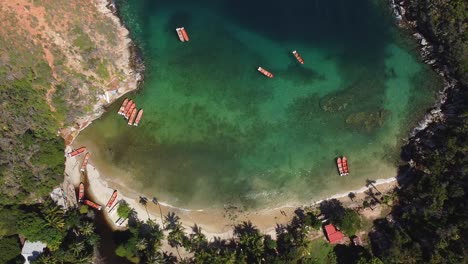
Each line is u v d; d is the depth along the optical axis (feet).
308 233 386.52
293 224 393.70
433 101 447.01
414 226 375.45
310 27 488.85
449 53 438.81
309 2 495.82
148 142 428.97
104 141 427.33
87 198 401.90
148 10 486.38
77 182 408.26
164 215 397.60
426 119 435.94
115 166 417.90
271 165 420.77
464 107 425.28
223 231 391.65
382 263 359.05
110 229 392.06
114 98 444.14
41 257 359.66
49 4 422.00
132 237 371.56
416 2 467.11
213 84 459.32
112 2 472.03
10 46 404.77
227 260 352.49
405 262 357.00
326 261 380.17
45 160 391.65
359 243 383.65
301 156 424.87
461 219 354.95
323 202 402.72
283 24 490.08
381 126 437.99
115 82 447.01
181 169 418.31
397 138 431.84
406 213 377.30
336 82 461.78
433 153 394.52
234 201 404.36
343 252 382.22
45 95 416.87
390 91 456.04
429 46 469.16
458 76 438.40
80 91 430.20
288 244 376.07
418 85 456.86
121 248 367.86
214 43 479.41
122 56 457.27
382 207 398.21
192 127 437.99
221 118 442.50
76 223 378.53
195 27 485.97
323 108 448.24
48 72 417.69
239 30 486.79
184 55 471.62
